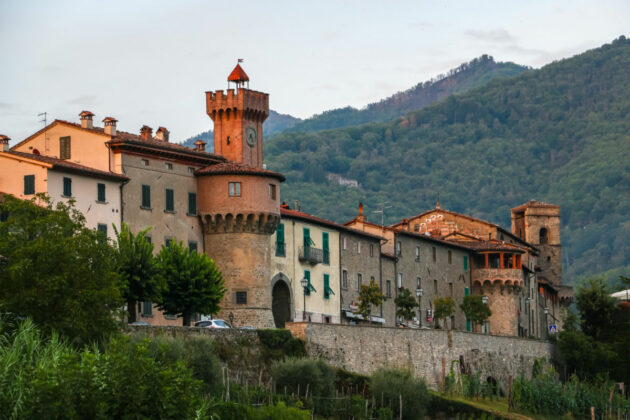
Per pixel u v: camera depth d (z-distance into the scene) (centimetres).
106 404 6131
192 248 11062
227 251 11119
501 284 16738
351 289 13375
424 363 11850
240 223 11119
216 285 10106
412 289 15012
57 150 10700
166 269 9844
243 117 13112
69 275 7550
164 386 6394
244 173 11150
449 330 12438
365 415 9575
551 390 13025
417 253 15288
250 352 9575
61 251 7550
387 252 14688
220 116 13138
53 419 6003
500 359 13500
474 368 12788
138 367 6378
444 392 11906
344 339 10606
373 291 13075
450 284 16100
